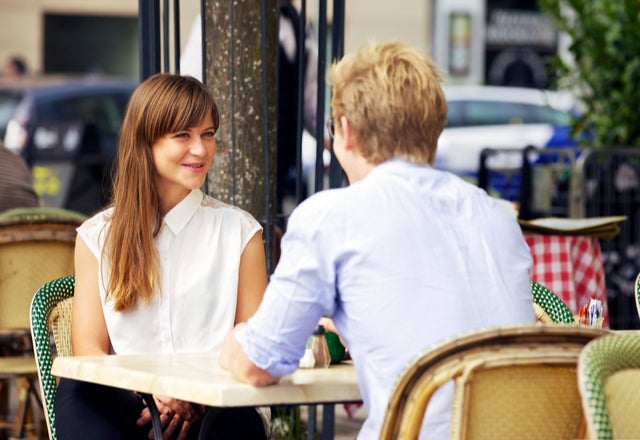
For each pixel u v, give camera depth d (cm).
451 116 1738
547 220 658
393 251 296
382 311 294
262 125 506
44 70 2066
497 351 259
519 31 2211
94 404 364
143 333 386
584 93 921
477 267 301
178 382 297
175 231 390
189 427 379
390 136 308
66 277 412
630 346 264
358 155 315
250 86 502
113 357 344
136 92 392
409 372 263
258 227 401
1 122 1683
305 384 299
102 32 2097
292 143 745
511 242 311
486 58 2205
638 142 902
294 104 734
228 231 397
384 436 272
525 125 1719
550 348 263
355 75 312
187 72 603
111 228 386
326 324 340
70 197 1252
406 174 306
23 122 1600
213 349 389
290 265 299
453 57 2184
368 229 297
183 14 655
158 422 342
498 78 2208
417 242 298
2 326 567
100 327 390
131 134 388
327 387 301
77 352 387
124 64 2111
